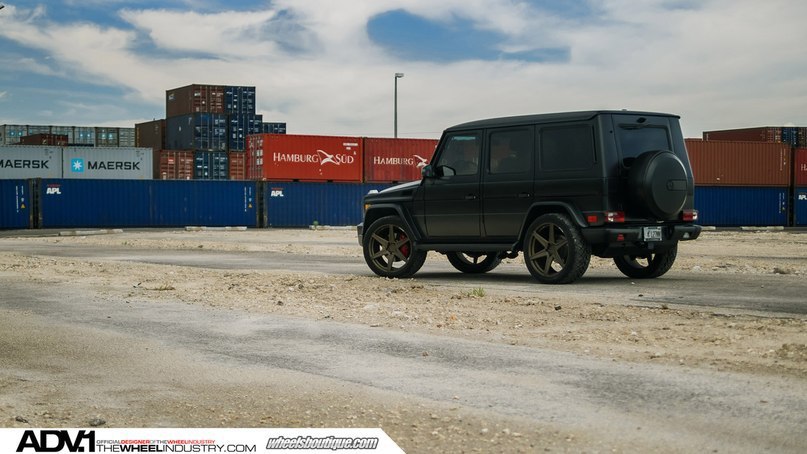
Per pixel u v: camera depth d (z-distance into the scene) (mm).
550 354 6477
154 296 10570
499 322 8070
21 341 7461
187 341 7375
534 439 4379
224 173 52844
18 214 39781
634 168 11328
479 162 12398
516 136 12062
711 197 43188
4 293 11031
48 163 43531
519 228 12000
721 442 4223
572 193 11445
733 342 6688
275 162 41625
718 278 12203
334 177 42281
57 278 13180
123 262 16922
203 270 14477
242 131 54875
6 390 5727
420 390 5469
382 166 42906
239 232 36875
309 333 7660
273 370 6172
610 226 11258
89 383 5898
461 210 12508
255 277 12797
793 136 55562
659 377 5609
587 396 5184
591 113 11383
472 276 13258
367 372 6023
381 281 12039
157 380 5953
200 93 54344
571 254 11297
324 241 28141
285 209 41875
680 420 4613
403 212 13062
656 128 11883
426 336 7387
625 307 8922
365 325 8047
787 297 9664
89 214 40562
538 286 11266
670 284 11305
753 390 5195
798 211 44812
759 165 43969
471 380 5691
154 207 41125
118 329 8039
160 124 57562
